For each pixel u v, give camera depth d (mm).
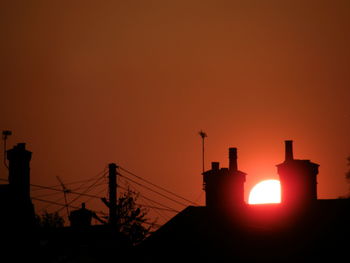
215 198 125250
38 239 130375
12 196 128500
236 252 105312
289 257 101438
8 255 123812
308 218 108688
